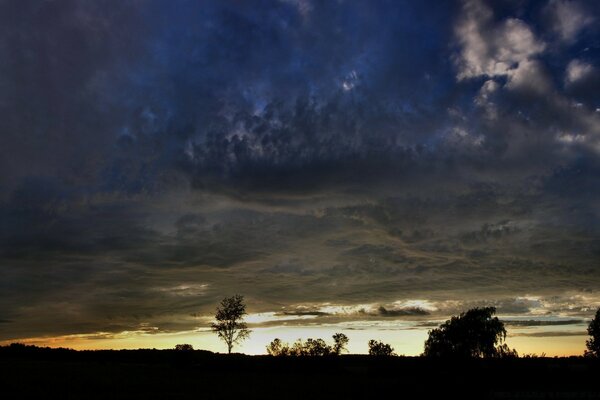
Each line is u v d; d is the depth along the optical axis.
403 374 57.69
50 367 75.44
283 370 73.19
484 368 48.75
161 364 82.44
